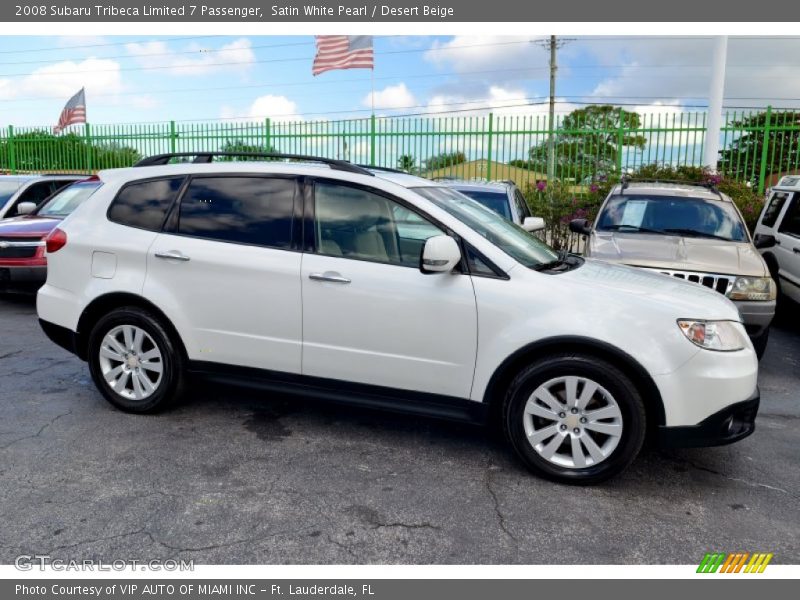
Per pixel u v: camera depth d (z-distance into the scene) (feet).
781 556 10.28
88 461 12.95
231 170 14.79
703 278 19.62
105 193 15.76
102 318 15.24
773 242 25.62
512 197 26.63
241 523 10.78
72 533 10.40
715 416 11.75
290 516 11.05
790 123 41.75
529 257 13.52
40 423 14.84
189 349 14.73
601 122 44.27
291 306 13.74
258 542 10.28
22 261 25.67
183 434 14.38
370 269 13.21
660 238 22.38
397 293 12.96
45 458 13.05
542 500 11.80
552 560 10.02
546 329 12.10
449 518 11.12
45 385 17.46
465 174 47.03
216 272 14.26
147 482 12.12
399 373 13.17
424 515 11.19
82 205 16.02
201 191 14.89
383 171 15.21
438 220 13.10
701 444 11.87
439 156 47.57
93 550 9.98
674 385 11.70
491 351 12.48
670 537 10.73
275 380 14.21
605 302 12.11
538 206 40.52
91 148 61.87
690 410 11.76
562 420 12.28
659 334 11.80
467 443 14.25
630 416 11.87
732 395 11.78
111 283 15.06
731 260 20.40
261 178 14.49
